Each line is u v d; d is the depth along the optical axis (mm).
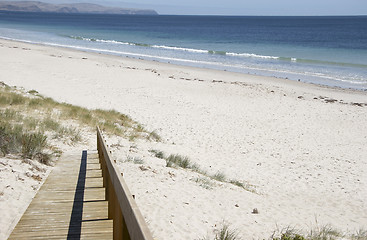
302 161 14680
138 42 75188
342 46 73062
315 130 20000
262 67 43625
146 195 7273
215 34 109125
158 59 48531
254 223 6980
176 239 5500
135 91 26734
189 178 9453
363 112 24281
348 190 11594
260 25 181625
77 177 6594
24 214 4777
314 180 12352
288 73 39750
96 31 112000
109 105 21906
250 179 11688
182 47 66562
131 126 16375
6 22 163250
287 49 66062
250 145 16422
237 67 43375
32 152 7855
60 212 4836
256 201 8797
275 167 13508
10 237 4086
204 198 7898
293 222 7621
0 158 7164
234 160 13891
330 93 30000
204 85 30781
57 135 10828
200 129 18422
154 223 5988
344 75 38750
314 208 9352
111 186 4059
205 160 13328
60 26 139625
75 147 10422
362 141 18422
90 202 5160
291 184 11656
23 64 33812
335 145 17531
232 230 6281
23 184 6211
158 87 28812
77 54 48156
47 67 33469
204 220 6527
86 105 21125
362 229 7871
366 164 14852
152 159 10742
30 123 11312
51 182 6262
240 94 28219
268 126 20203
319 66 45031
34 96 19750
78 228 4289
